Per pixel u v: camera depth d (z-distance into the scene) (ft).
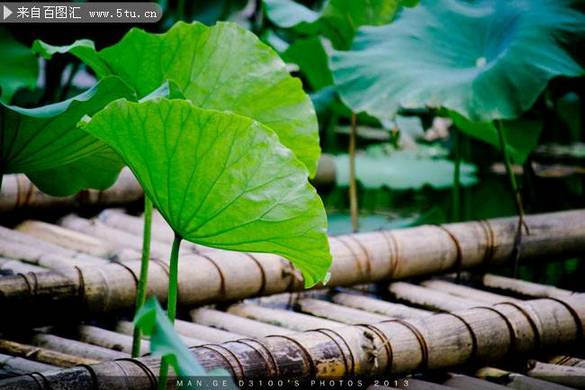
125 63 8.70
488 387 8.87
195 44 8.63
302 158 8.75
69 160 8.84
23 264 10.00
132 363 8.45
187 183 7.91
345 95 10.68
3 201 10.95
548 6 10.76
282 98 8.66
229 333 9.33
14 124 8.55
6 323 9.26
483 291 10.36
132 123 7.81
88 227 11.03
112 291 9.52
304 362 8.72
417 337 9.02
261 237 8.01
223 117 7.77
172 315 8.09
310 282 8.20
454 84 10.37
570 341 9.43
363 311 9.80
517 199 10.86
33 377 8.25
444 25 10.97
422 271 10.44
